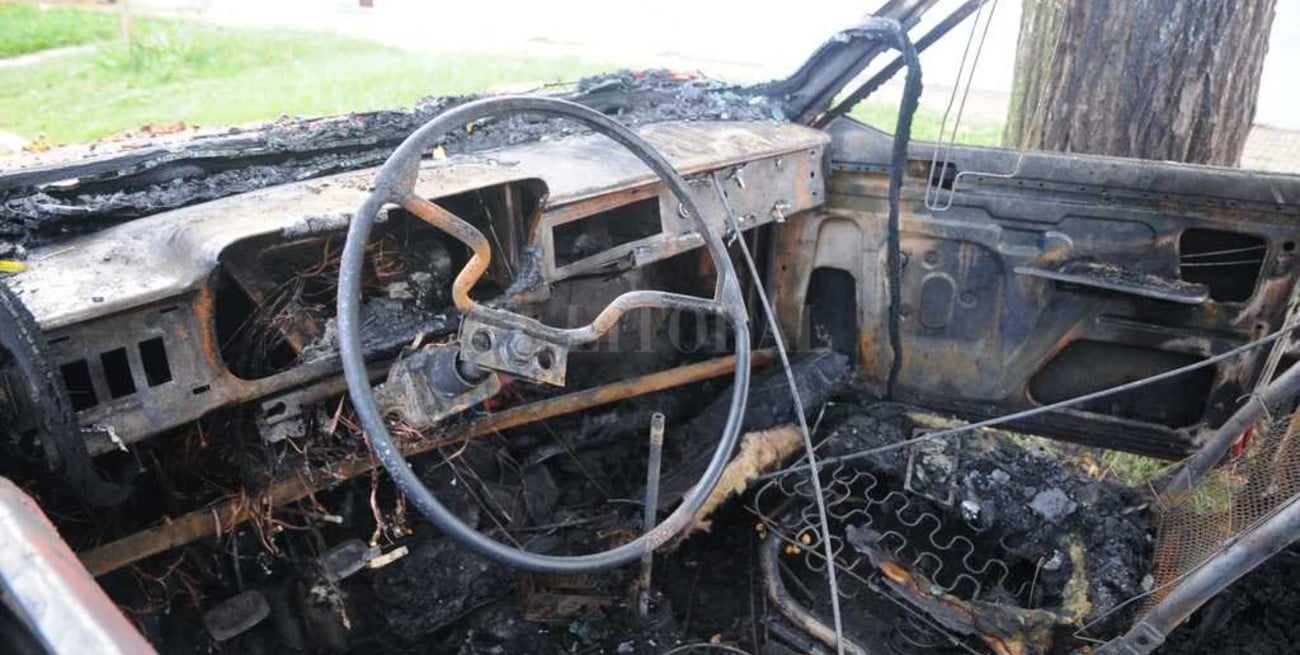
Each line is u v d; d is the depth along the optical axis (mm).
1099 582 1989
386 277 1657
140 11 9227
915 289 2412
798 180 2264
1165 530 2076
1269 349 2166
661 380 2260
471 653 1899
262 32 8102
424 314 1638
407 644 1905
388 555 1742
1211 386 2287
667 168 1611
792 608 2047
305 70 6086
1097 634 1912
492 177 1689
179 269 1366
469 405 1429
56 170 1630
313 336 1548
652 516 1803
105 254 1438
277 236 1462
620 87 2471
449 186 1617
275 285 1552
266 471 1578
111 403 1309
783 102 2504
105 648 721
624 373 2371
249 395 1449
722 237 2072
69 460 1252
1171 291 2125
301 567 1746
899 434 2414
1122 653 1766
